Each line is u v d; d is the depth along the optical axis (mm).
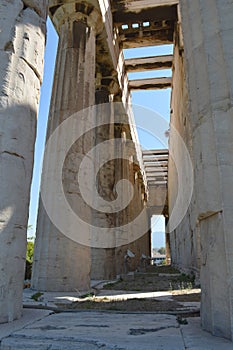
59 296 6180
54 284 7023
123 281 10852
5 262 3639
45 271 7168
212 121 3369
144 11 13727
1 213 3709
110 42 12734
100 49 12539
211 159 3307
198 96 3658
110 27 12883
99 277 11836
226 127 3277
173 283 9672
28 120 4312
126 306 4965
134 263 20203
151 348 2441
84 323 3461
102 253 12266
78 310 4480
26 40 4500
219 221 3084
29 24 4625
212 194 3205
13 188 3898
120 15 13992
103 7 10836
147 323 3475
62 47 9633
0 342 2686
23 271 3975
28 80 4414
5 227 3713
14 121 4066
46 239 7449
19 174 4020
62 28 10062
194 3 4004
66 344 2613
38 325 3332
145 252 30078
